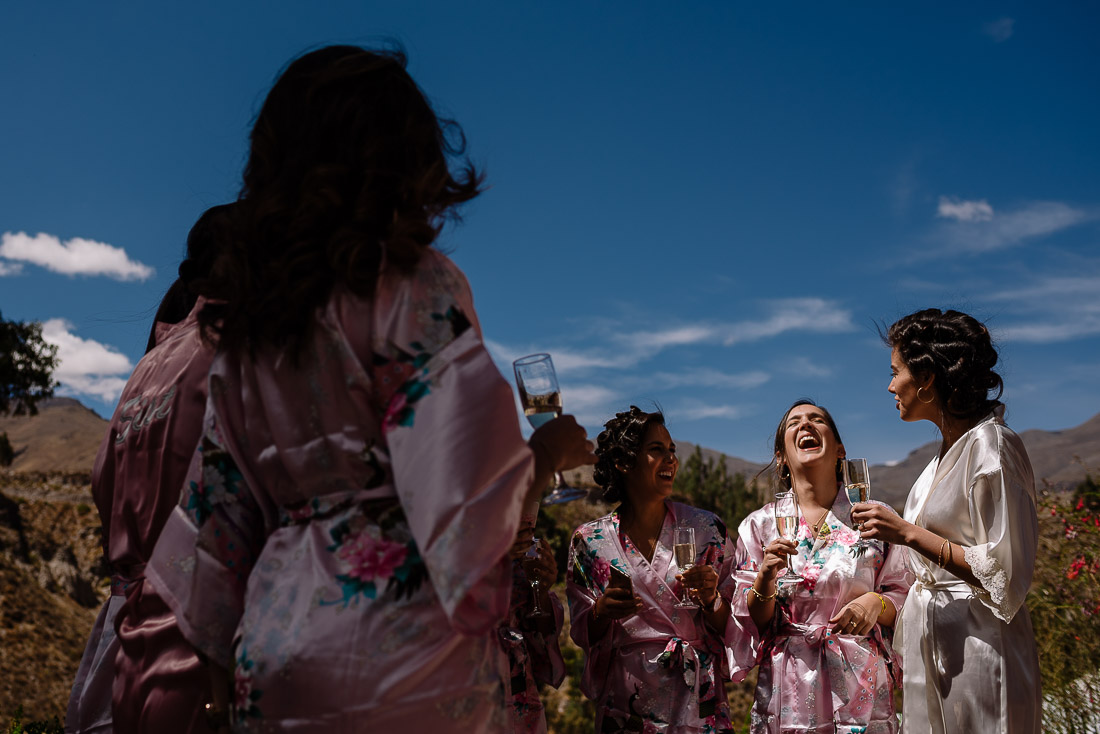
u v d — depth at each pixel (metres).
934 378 3.37
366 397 1.43
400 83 1.59
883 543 3.63
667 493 4.02
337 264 1.42
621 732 3.72
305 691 1.33
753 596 3.51
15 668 48.19
